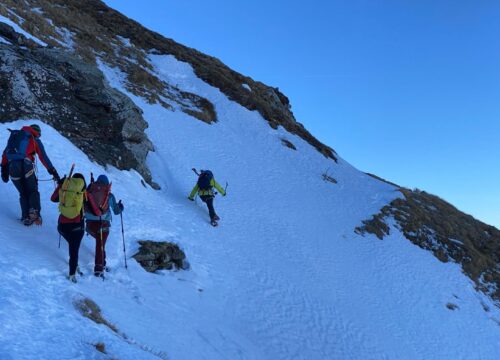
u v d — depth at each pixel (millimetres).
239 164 23672
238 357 8695
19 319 4941
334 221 22250
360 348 13148
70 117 13602
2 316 4812
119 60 29688
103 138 14602
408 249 23078
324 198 24750
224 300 11406
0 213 7871
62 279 6602
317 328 12852
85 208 7684
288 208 21109
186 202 16328
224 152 24125
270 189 22516
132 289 8414
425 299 18766
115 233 10242
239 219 17406
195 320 9039
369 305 16109
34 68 13195
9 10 23938
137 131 16172
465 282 22484
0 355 4125
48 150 11547
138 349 5711
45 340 4766
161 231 11703
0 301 5098
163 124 23406
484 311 20578
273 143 29688
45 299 5727
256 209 19297
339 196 25953
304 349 11461
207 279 11766
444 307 18953
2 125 11008
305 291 14516
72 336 5109
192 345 7668
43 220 8539
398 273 19922
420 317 17125
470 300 20875
